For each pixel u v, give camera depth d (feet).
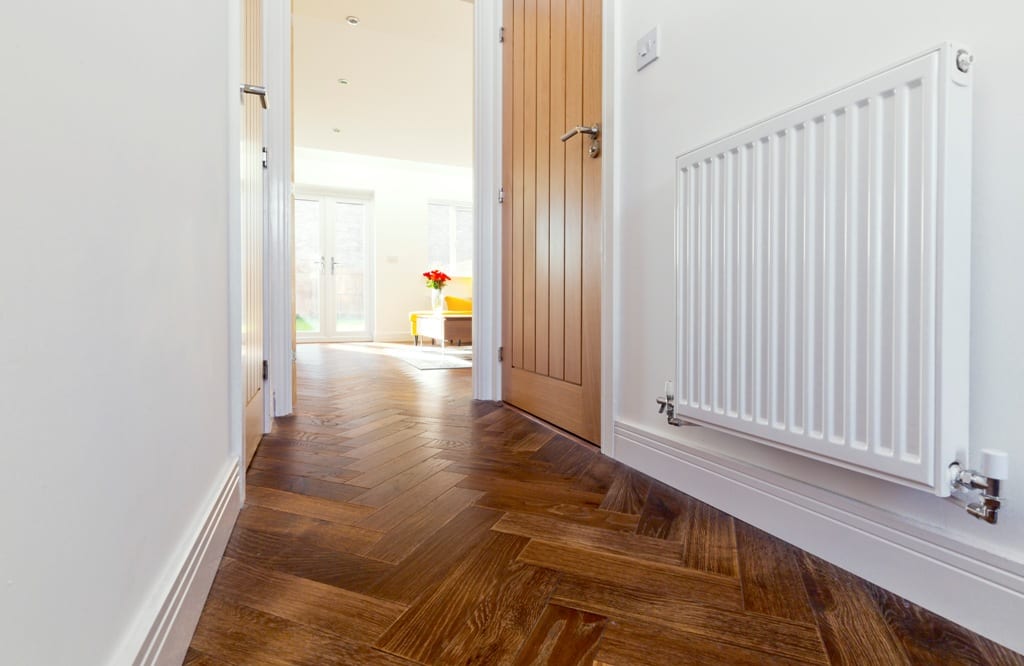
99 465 1.69
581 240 6.45
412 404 8.97
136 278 2.03
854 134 2.87
